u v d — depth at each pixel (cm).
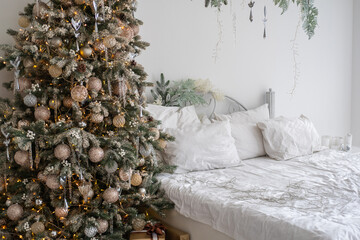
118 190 216
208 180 243
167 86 339
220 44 373
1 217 215
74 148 197
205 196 210
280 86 427
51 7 214
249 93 400
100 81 212
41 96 205
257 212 179
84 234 204
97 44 210
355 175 247
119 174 212
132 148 213
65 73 198
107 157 204
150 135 233
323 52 465
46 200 215
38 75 214
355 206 184
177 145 271
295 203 191
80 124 204
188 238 218
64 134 188
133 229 229
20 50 204
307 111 457
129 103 227
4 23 261
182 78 350
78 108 204
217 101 371
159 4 330
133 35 239
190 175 259
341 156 314
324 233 150
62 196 204
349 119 507
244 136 322
